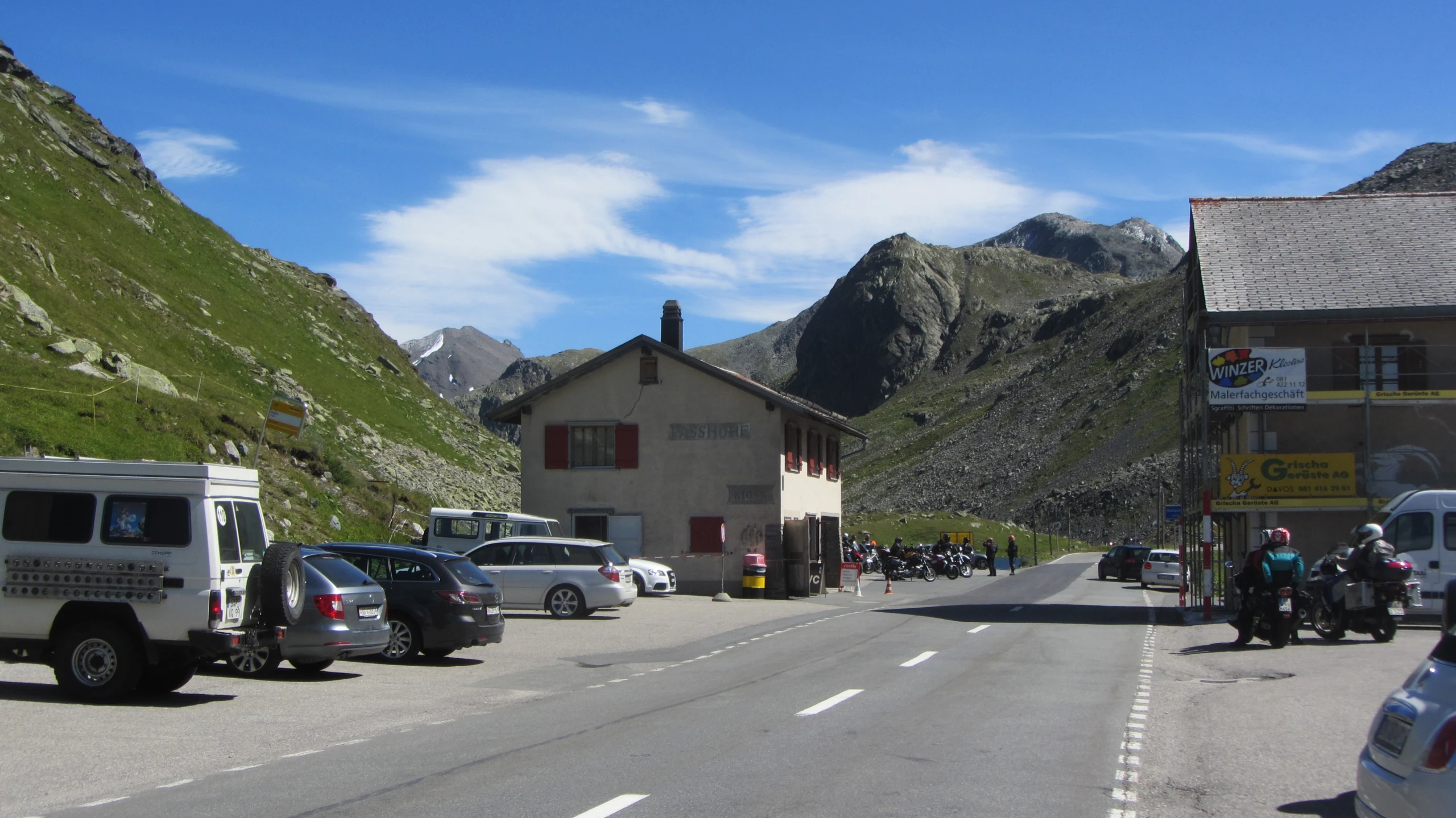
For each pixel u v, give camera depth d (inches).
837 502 1747.0
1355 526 1101.1
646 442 1448.1
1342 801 307.1
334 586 568.4
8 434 1113.4
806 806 290.7
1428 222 1225.4
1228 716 456.8
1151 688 542.3
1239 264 1169.4
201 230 3371.1
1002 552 3329.2
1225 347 1112.8
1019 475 7057.1
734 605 1203.2
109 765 344.5
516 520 1232.8
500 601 703.7
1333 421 1136.2
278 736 402.3
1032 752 371.9
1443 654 221.9
